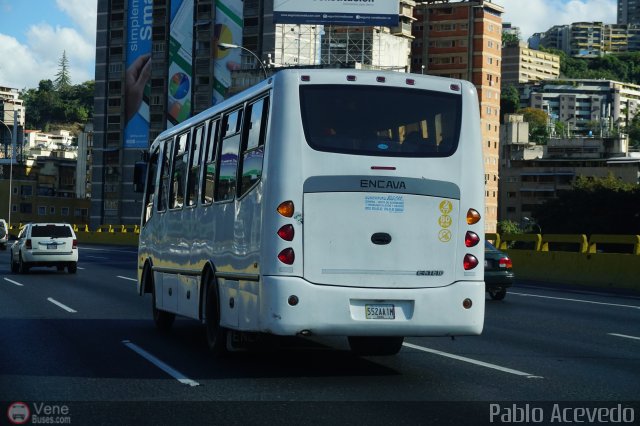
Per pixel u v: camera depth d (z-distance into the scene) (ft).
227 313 39.37
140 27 490.08
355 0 306.14
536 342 47.93
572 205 384.47
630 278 92.99
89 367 38.32
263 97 37.01
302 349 44.39
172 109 474.90
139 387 33.37
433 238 35.83
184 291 47.11
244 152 38.65
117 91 496.23
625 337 50.60
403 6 528.22
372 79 36.11
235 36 455.63
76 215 537.24
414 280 35.53
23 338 48.62
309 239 34.81
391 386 33.55
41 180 580.30
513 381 34.76
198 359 40.83
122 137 494.18
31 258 116.88
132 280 103.09
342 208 35.14
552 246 336.08
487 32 558.56
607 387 33.47
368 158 35.47
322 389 32.89
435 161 36.17
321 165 35.14
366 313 34.99
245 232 37.40
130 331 52.47
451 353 43.16
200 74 465.88
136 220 491.31
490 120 562.66
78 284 95.40
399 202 35.55
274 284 34.53
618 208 369.09
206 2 464.24
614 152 599.57
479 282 36.29
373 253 35.19
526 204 598.34
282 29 363.97
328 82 35.83
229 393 32.07
